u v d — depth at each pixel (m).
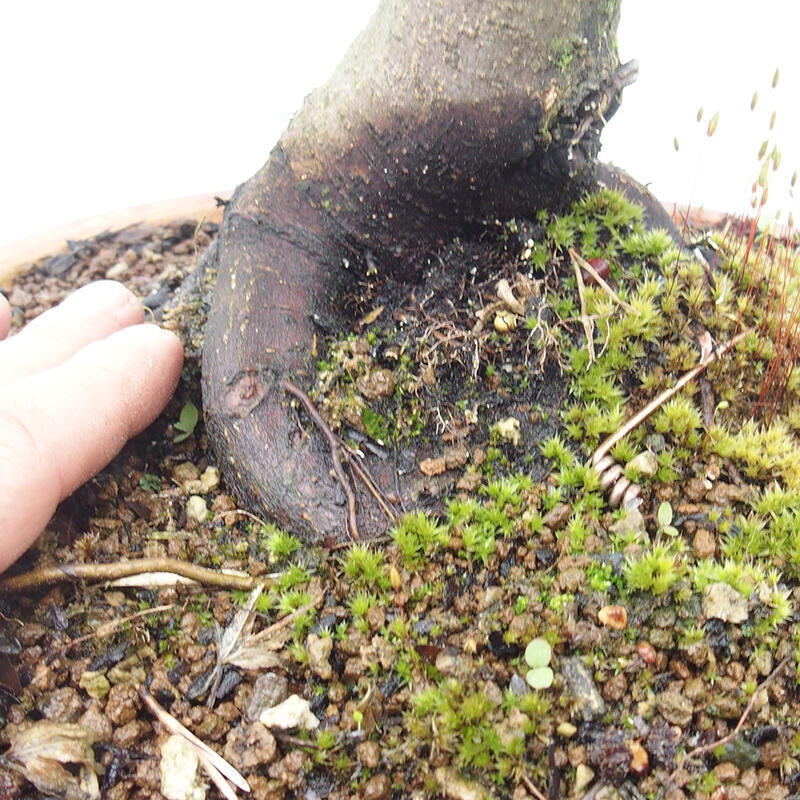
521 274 0.15
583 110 0.14
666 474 0.14
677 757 0.12
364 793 0.12
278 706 0.12
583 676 0.12
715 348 0.15
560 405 0.15
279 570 0.14
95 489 0.15
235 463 0.15
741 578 0.13
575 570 0.13
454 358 0.15
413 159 0.14
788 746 0.12
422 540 0.14
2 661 0.13
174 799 0.12
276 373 0.15
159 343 0.15
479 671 0.12
